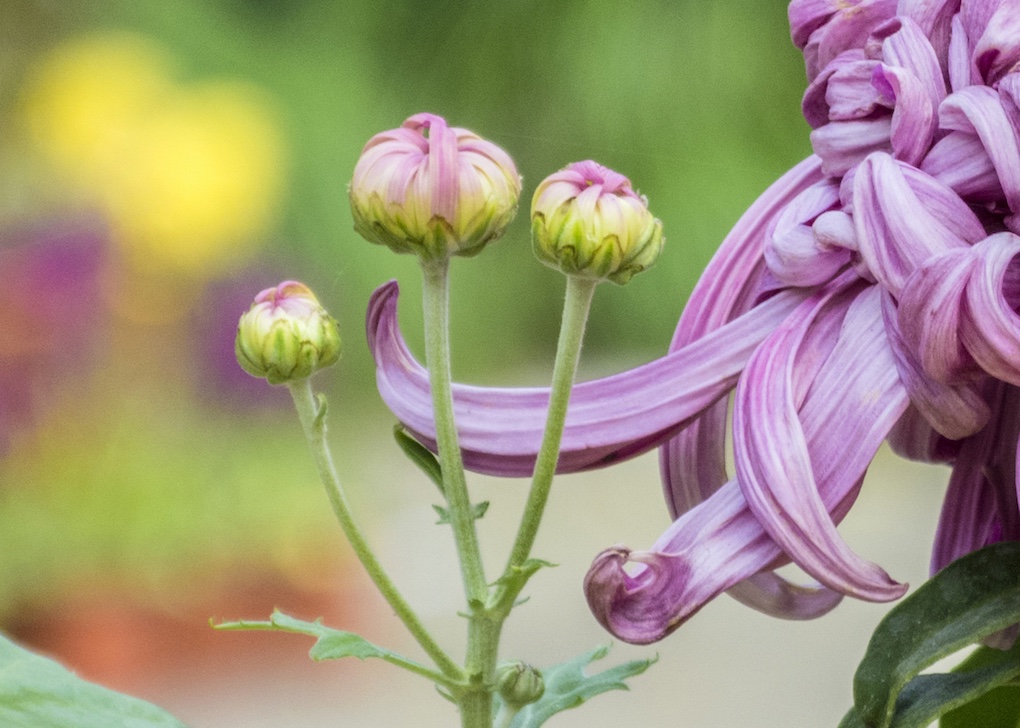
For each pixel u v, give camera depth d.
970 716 0.66
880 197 0.61
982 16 0.61
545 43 3.17
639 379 0.62
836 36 0.63
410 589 2.92
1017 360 0.60
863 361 0.61
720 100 3.09
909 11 0.62
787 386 0.61
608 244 0.61
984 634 0.60
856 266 0.62
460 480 0.63
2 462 2.89
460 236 0.62
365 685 2.77
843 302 0.62
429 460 0.64
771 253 0.62
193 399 3.09
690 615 0.60
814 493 0.60
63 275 3.09
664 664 2.45
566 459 0.62
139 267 3.19
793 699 2.32
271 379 0.64
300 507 2.98
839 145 0.62
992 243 0.60
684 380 0.62
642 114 3.11
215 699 2.77
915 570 2.53
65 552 2.83
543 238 0.62
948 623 0.61
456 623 2.79
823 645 2.49
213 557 2.89
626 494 3.12
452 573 2.96
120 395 3.04
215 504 2.94
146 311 3.15
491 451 0.63
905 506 2.88
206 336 3.15
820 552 0.60
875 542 2.69
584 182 0.62
